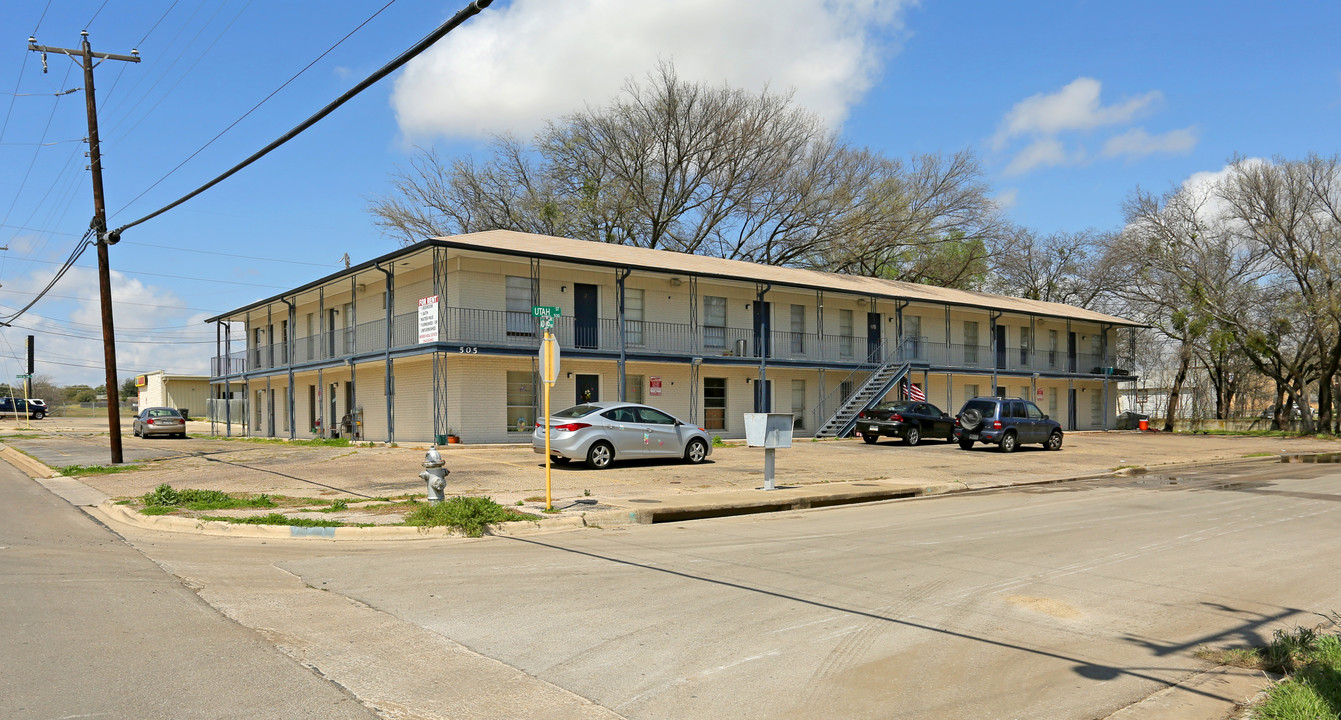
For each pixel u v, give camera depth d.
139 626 6.04
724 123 44.69
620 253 29.81
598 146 45.09
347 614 6.52
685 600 7.12
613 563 8.74
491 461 20.09
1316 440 37.72
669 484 16.03
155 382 59.31
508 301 26.98
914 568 8.58
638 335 29.70
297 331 37.03
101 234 21.09
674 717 4.52
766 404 33.25
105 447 28.91
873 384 34.66
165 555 8.98
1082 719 4.68
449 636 5.97
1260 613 6.95
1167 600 7.34
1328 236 40.44
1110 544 10.15
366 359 27.69
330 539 10.31
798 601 7.13
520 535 10.81
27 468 21.88
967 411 26.61
